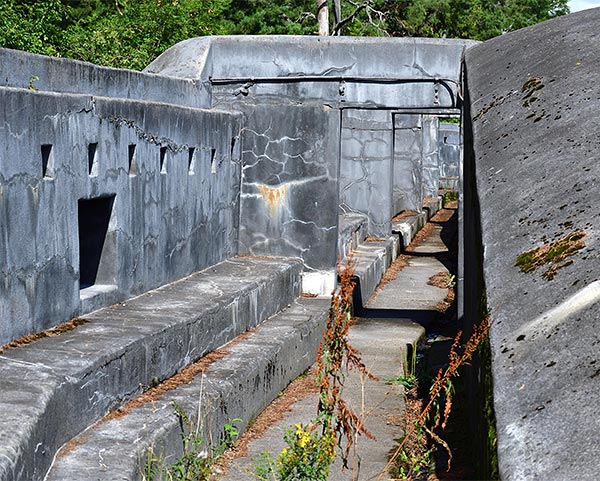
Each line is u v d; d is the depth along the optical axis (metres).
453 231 25.67
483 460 3.39
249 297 9.33
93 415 5.82
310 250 11.47
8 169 6.04
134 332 6.78
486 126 5.25
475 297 5.21
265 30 29.91
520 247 3.48
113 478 4.94
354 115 18.58
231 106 11.39
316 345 10.37
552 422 2.27
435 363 10.66
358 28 31.84
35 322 6.46
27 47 13.34
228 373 7.50
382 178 18.77
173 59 11.23
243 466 6.72
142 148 8.30
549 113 4.84
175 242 9.23
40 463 4.76
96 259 7.86
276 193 11.45
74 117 6.96
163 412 6.20
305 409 8.45
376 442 7.50
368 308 14.41
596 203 3.49
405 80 11.06
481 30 44.00
